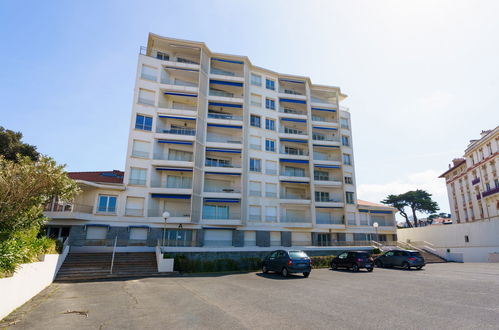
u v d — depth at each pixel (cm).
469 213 4647
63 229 2530
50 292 1136
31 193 1020
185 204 2928
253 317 707
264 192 3297
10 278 760
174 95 3116
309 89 3997
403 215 6419
